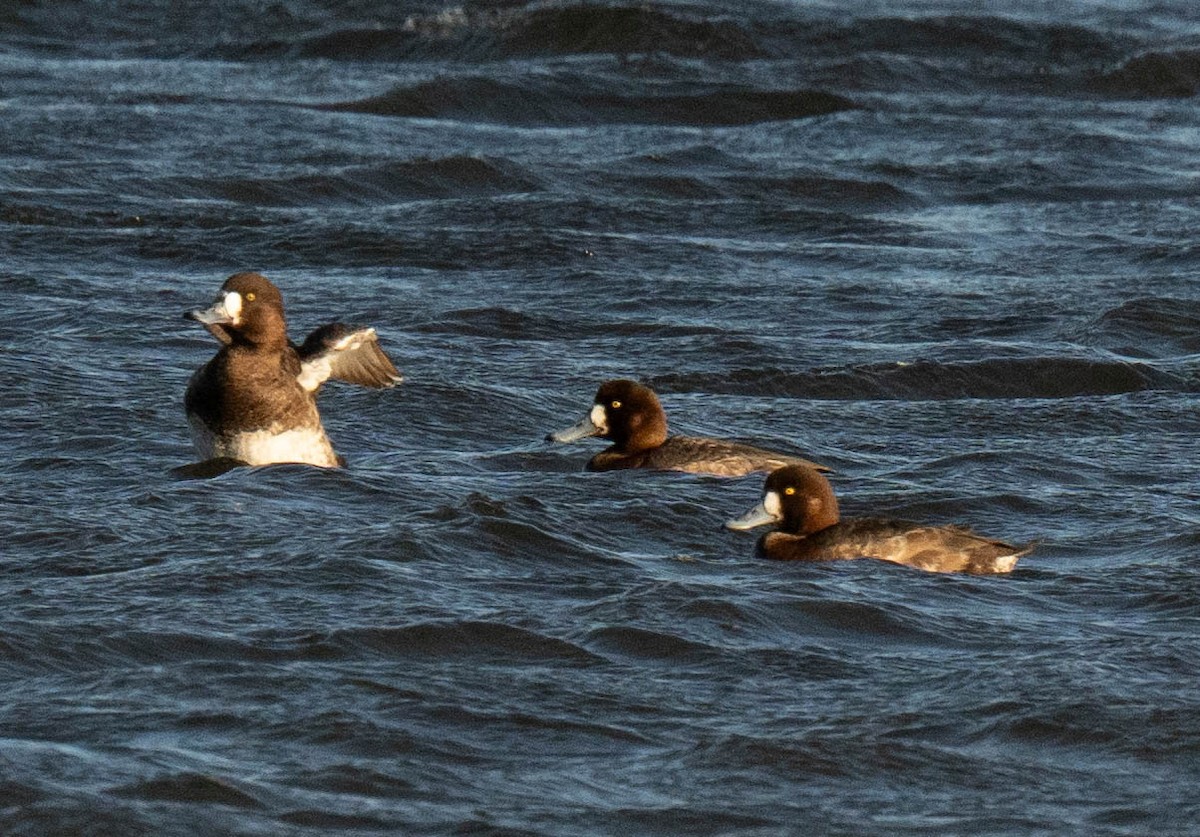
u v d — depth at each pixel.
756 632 10.65
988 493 14.38
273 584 11.07
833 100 38.38
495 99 37.09
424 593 11.02
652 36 43.25
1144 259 25.89
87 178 28.27
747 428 16.88
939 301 22.97
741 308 22.38
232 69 40.41
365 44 43.50
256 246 24.70
